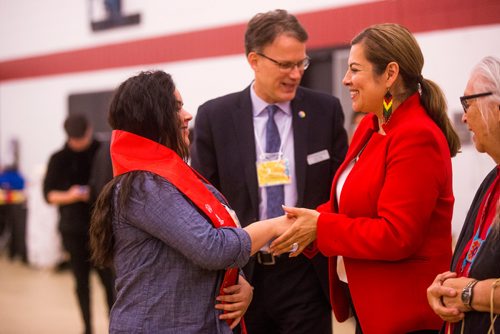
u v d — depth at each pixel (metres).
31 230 7.20
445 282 1.56
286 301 2.36
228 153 2.42
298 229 1.90
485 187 1.63
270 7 6.13
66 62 8.24
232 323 1.82
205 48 6.74
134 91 1.72
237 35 6.46
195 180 1.71
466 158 4.87
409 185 1.73
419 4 5.09
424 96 1.88
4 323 4.86
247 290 1.85
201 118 2.49
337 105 2.50
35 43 8.62
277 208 2.38
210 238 1.61
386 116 1.86
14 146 9.01
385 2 5.30
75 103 8.14
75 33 8.09
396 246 1.74
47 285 6.34
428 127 1.76
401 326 1.82
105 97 7.78
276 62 2.26
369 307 1.88
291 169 2.40
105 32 7.75
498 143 1.53
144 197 1.62
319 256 2.34
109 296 4.30
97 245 1.71
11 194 8.00
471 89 1.55
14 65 8.95
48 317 5.05
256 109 2.44
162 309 1.64
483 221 1.56
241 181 2.39
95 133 7.90
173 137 1.74
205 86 6.77
